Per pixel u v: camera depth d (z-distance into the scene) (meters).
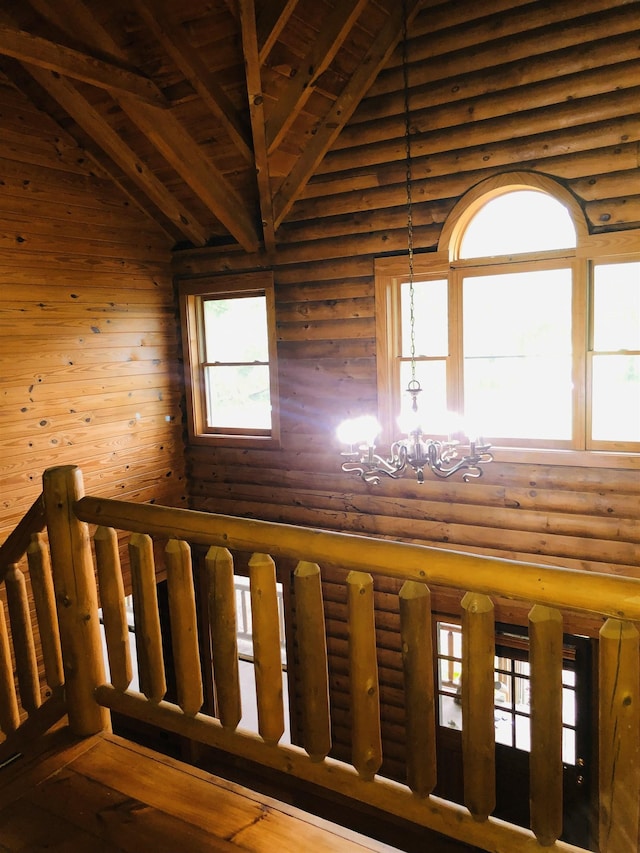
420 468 3.07
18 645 2.39
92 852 1.74
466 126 4.33
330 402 5.18
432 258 4.57
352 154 4.74
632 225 3.96
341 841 1.71
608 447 4.21
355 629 1.67
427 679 1.62
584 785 4.52
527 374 4.43
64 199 4.63
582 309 4.14
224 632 1.86
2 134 4.19
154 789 1.96
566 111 4.02
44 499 2.18
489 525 4.68
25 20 3.92
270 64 3.90
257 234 5.18
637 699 1.39
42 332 4.51
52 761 2.11
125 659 2.17
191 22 3.69
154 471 5.58
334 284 5.02
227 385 5.77
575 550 4.39
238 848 1.71
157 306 5.53
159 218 5.39
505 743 4.84
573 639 4.43
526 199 4.40
